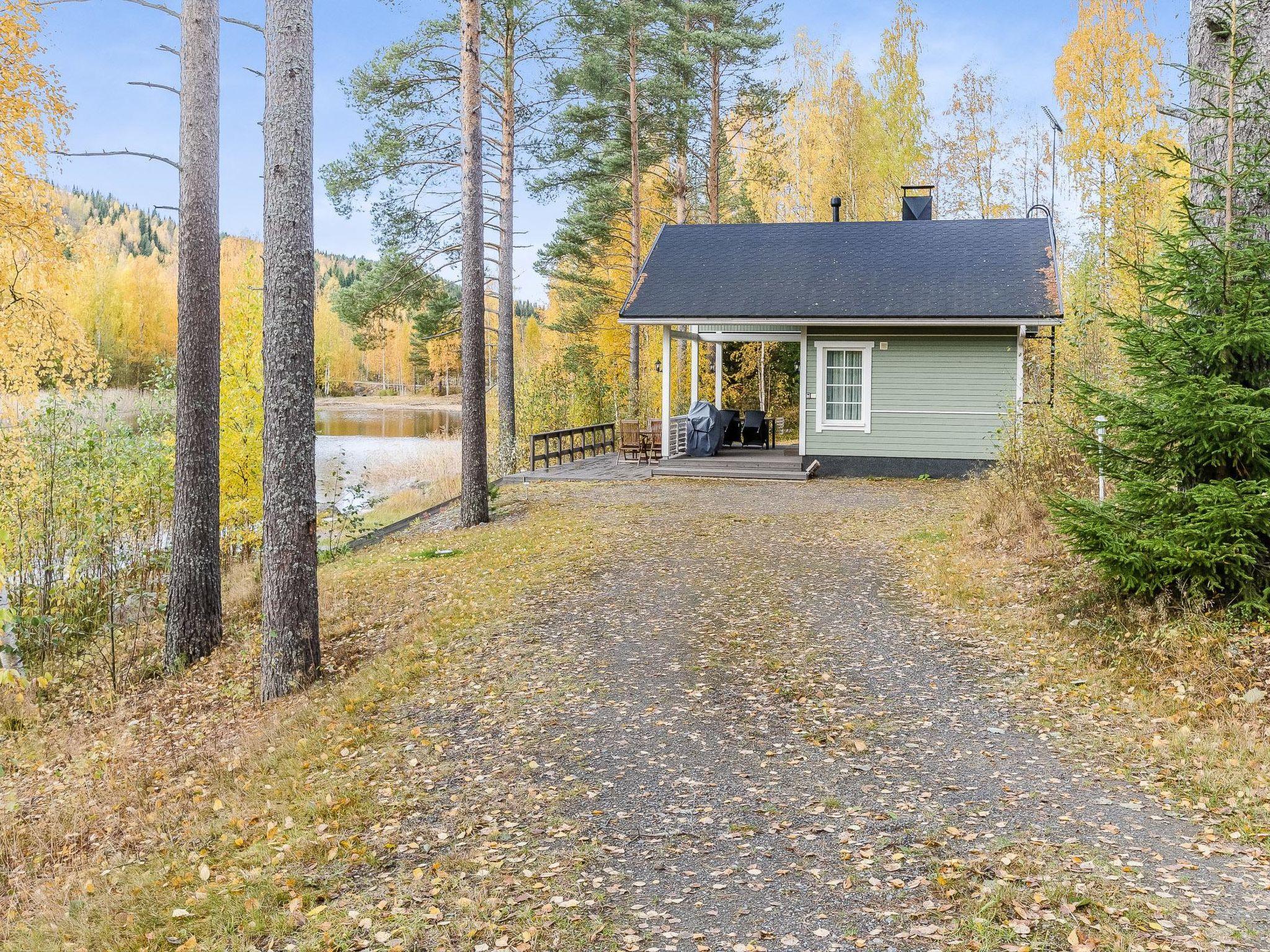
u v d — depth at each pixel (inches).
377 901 169.8
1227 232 261.4
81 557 481.4
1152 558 271.9
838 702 263.9
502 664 314.3
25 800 285.6
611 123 1081.4
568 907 161.8
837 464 767.1
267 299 338.6
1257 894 155.1
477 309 582.2
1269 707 227.6
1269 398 259.4
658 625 347.6
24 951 175.9
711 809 200.7
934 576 390.6
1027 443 503.2
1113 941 140.7
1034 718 245.8
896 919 152.6
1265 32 282.7
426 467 1053.2
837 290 761.0
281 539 339.0
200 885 188.4
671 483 715.4
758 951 145.3
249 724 312.7
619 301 1342.3
